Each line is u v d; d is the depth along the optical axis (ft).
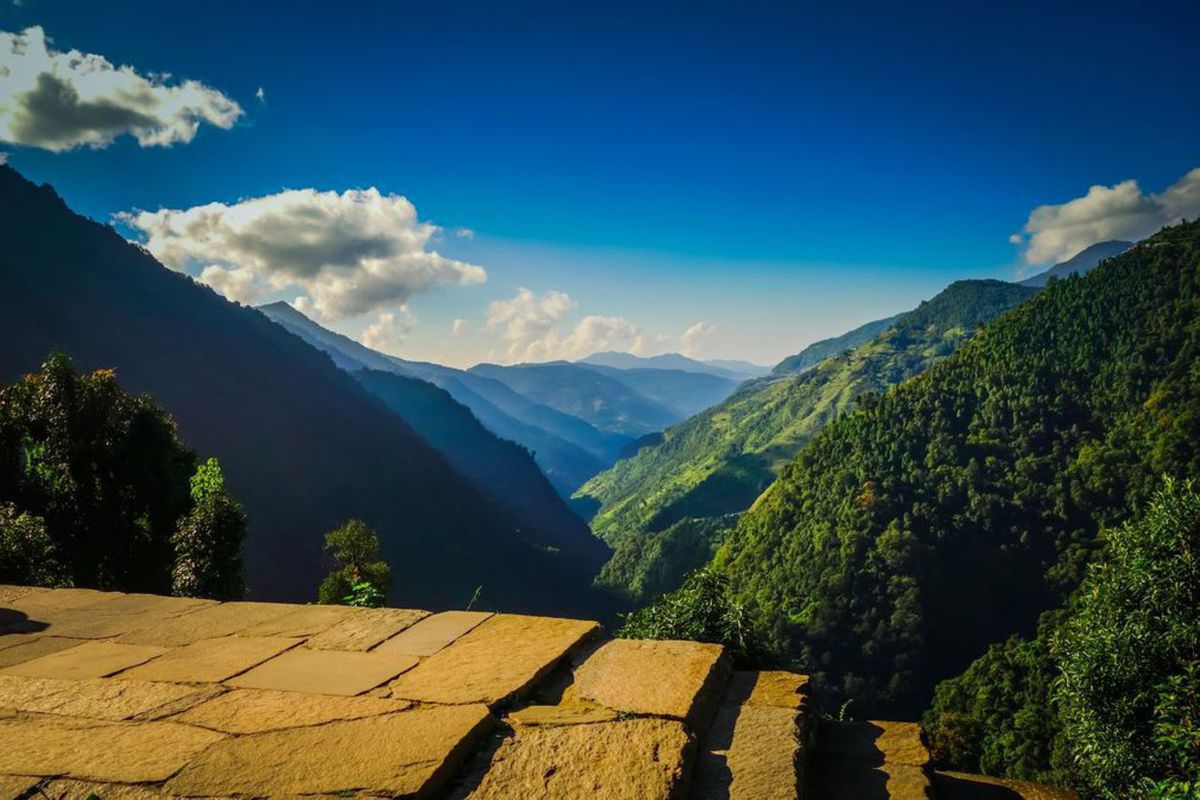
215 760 7.98
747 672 12.14
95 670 11.21
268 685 10.42
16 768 7.88
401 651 11.98
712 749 9.21
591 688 10.54
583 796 7.43
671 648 12.42
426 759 7.87
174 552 59.88
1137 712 23.22
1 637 13.14
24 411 54.80
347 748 8.20
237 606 15.15
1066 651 26.96
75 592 16.34
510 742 8.75
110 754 8.18
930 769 10.62
